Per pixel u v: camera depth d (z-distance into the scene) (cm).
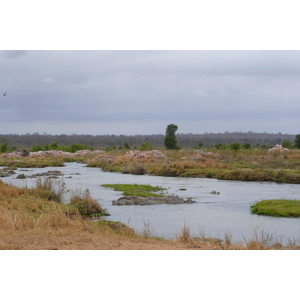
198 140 17925
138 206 2050
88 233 1219
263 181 3334
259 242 1158
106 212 1841
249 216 1805
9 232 1138
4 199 1700
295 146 7788
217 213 1875
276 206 1931
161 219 1719
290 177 3275
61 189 2112
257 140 18662
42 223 1275
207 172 3709
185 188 2809
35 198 1886
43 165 4975
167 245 1096
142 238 1227
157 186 2858
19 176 3356
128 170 4103
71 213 1670
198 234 1430
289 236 1423
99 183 3088
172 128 7894
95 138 18725
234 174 3497
